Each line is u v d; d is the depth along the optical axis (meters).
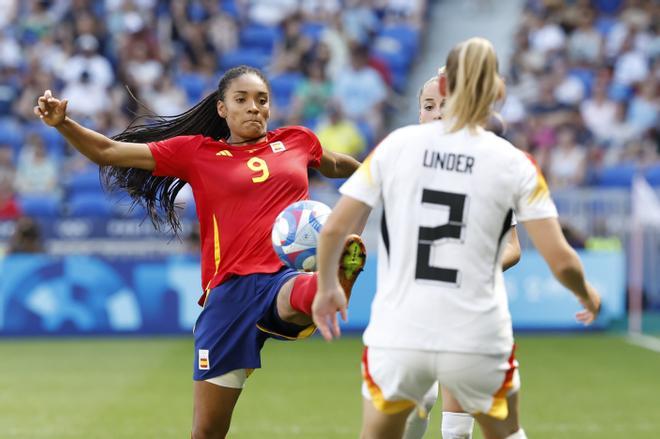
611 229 49.72
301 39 65.81
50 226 48.72
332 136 58.44
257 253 18.75
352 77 62.53
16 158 60.12
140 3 66.94
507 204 14.45
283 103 63.97
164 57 63.69
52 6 67.19
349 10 69.69
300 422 28.64
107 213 54.16
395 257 14.57
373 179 14.64
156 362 40.50
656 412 30.22
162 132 20.61
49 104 17.08
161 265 48.12
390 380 14.48
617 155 59.56
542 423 28.55
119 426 28.12
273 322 18.41
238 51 67.62
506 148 14.55
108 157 18.30
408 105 66.19
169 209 21.30
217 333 18.62
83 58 61.94
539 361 40.72
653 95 62.56
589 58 65.62
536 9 69.12
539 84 62.81
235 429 27.64
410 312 14.34
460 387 14.46
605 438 26.50
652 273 50.09
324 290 14.68
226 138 20.89
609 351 43.34
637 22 67.50
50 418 29.41
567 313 48.50
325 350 44.31
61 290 48.03
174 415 29.70
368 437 15.05
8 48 64.75
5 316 47.94
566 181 56.88
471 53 14.46
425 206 14.44
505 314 14.66
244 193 18.98
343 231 14.62
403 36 69.44
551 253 14.29
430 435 26.78
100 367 39.38
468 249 14.34
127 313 48.06
